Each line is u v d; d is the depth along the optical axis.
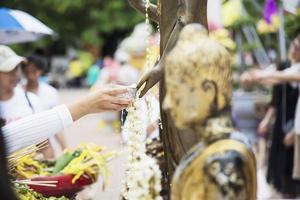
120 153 5.71
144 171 3.71
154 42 8.08
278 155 10.66
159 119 4.33
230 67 3.41
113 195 6.13
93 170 5.75
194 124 3.35
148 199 3.71
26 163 5.84
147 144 4.81
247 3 16.66
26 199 4.96
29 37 11.30
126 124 4.31
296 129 10.06
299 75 10.03
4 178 3.28
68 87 43.72
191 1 4.01
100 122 19.16
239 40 16.25
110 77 17.94
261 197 10.35
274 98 10.80
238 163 3.25
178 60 3.31
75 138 17.59
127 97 4.25
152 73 3.97
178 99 3.32
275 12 13.86
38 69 9.63
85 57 40.53
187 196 3.34
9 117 7.99
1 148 3.59
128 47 14.54
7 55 8.00
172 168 3.96
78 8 36.28
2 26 10.03
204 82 3.30
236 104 13.11
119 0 36.66
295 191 10.64
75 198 5.88
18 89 8.18
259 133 12.34
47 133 4.59
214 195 3.25
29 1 34.44
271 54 16.42
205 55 3.30
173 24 4.03
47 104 9.63
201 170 3.30
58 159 6.20
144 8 4.48
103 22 37.03
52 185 5.56
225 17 15.89
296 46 10.48
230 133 3.37
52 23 36.19
